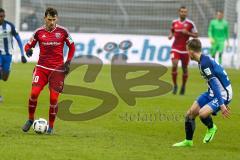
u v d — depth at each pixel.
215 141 33.34
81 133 34.75
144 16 103.75
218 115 43.88
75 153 27.88
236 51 96.62
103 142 31.53
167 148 30.22
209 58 30.22
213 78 29.89
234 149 30.92
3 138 31.73
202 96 31.05
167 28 103.38
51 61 34.34
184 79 58.59
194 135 35.28
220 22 85.06
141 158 27.20
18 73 76.62
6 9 95.38
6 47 50.28
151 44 94.06
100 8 103.50
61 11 102.50
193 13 103.56
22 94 55.09
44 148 28.97
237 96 58.69
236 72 86.06
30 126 34.34
